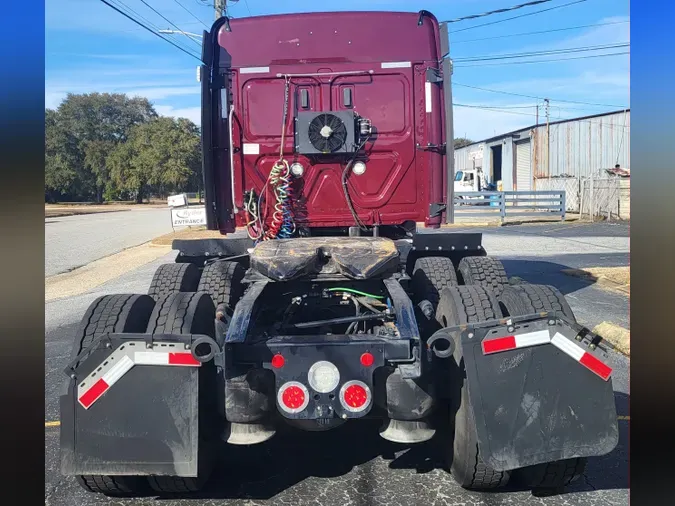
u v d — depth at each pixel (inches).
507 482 152.4
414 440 146.1
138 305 159.8
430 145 237.3
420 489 156.7
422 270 229.3
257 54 238.2
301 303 177.3
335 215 238.7
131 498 157.4
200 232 975.6
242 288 231.3
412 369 139.9
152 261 659.4
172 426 138.1
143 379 138.3
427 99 237.3
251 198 236.4
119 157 3321.9
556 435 135.9
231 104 237.9
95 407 138.3
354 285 178.5
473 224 999.0
